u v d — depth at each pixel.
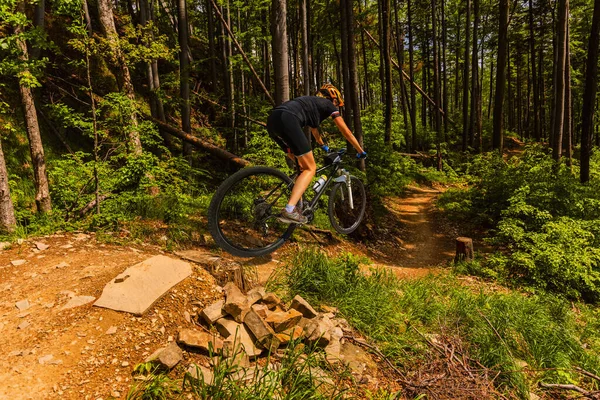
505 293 6.43
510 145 27.55
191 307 3.26
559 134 12.55
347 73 12.89
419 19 26.53
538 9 22.72
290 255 5.73
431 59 32.00
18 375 2.24
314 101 3.31
